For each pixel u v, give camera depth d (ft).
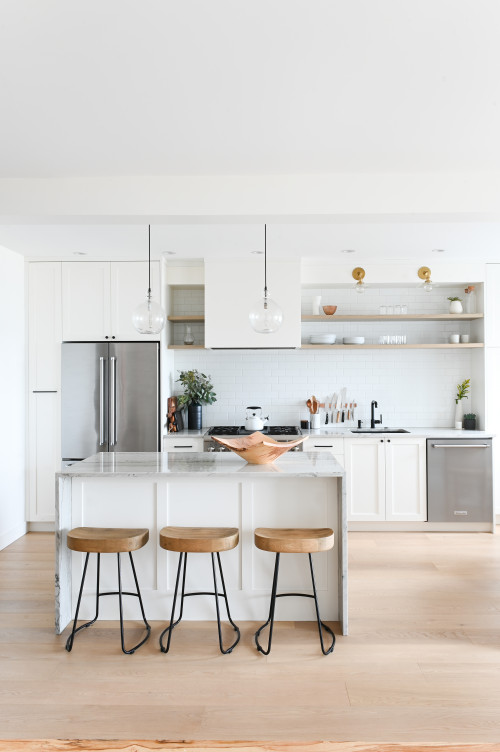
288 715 8.50
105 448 18.63
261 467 11.91
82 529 11.46
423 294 20.85
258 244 17.03
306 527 11.96
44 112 8.55
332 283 19.52
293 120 8.84
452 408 20.95
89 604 12.03
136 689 9.25
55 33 6.59
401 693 9.11
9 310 17.79
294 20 6.39
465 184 10.91
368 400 21.08
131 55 7.06
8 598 13.09
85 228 15.10
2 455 17.21
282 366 21.07
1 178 11.21
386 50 7.00
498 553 16.47
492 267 19.40
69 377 18.69
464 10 6.23
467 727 8.20
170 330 20.58
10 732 8.07
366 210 10.95
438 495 18.79
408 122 8.92
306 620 11.99
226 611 12.03
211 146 9.76
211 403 20.72
